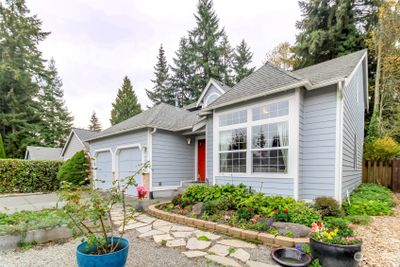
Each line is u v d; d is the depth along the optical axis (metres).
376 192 8.60
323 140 6.29
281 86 6.51
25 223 4.63
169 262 3.58
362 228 4.95
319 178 6.30
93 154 13.86
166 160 10.54
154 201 8.73
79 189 3.38
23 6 23.34
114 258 2.69
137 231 5.11
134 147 10.86
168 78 31.39
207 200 6.55
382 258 3.54
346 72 6.53
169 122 11.09
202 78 26.50
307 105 6.64
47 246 4.33
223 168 8.00
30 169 12.01
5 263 3.61
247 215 5.14
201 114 9.18
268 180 6.79
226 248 4.09
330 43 17.64
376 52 16.09
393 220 5.61
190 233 4.93
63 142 29.06
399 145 13.09
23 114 22.50
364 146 12.72
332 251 3.12
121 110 34.69
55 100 30.28
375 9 16.95
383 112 16.98
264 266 3.40
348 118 7.49
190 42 27.52
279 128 6.68
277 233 4.36
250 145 7.27
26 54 23.25
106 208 3.04
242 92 7.85
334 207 5.47
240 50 29.81
